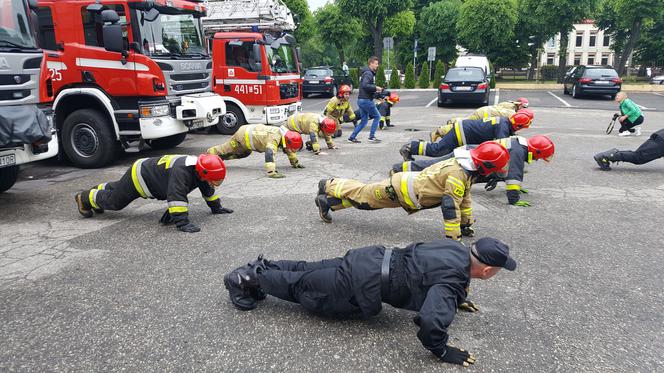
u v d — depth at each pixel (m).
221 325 3.32
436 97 24.73
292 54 13.33
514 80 39.41
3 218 5.76
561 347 3.08
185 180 5.13
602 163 8.17
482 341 3.14
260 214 5.79
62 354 3.01
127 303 3.63
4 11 5.95
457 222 4.41
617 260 4.43
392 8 36.66
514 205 6.12
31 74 6.05
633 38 34.06
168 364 2.89
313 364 2.89
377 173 7.97
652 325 3.34
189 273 4.14
